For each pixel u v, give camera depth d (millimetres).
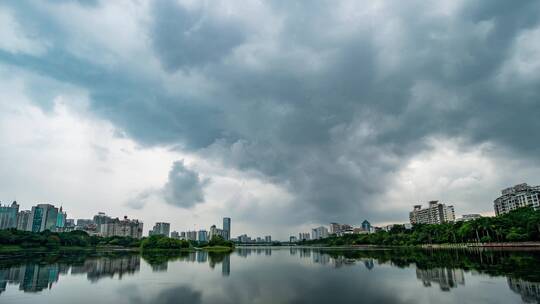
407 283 58531
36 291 53500
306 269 88125
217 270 87062
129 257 141375
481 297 45031
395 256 128500
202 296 49062
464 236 193875
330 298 47031
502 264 80438
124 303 44500
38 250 199625
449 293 48406
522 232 165875
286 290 53781
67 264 100438
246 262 118250
